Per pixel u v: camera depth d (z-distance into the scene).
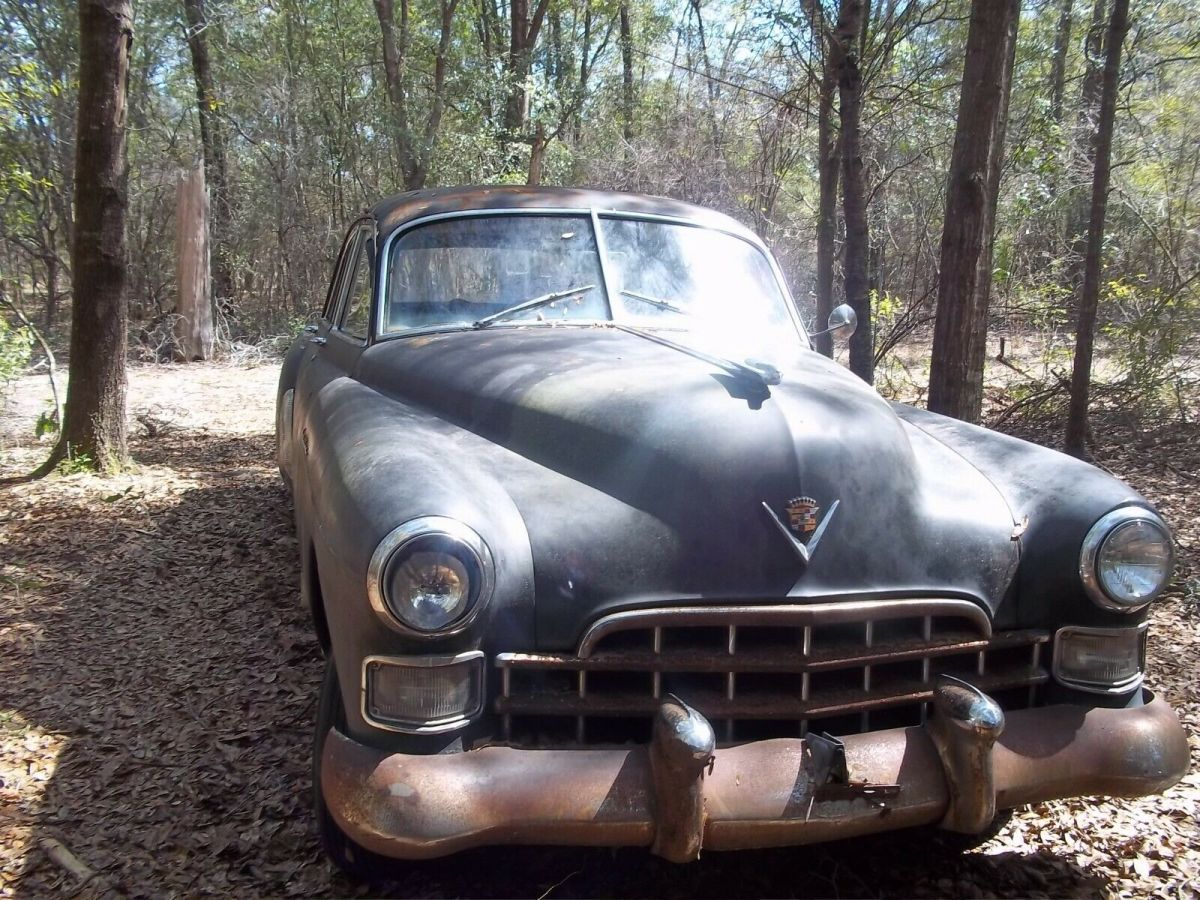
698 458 2.49
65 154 15.69
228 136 19.14
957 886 2.76
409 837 2.14
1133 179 11.55
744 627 2.40
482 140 17.58
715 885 2.75
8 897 2.68
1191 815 3.12
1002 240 11.33
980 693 2.37
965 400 5.95
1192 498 6.94
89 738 3.62
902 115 11.34
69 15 15.40
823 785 2.28
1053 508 2.68
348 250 4.91
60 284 19.52
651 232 4.07
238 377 13.79
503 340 3.39
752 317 3.92
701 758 2.14
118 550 5.83
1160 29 11.76
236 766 3.39
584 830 2.20
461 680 2.25
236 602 5.01
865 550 2.50
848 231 7.97
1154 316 9.23
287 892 2.70
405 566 2.15
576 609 2.36
